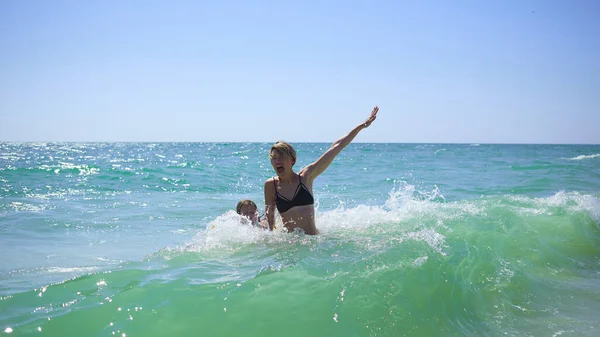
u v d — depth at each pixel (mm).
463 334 2930
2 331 2445
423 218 5730
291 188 5070
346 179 14133
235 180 13320
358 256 3947
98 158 26531
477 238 4777
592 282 4090
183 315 2766
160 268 3645
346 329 2787
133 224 6559
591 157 32375
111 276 3342
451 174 16266
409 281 3449
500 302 3449
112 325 2605
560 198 7418
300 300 3033
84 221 6742
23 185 11219
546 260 4539
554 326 3129
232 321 2746
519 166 20531
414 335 2844
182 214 7520
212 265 3754
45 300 2889
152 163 20500
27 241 5379
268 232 5016
